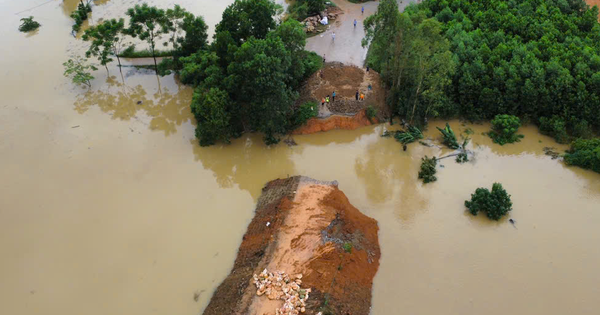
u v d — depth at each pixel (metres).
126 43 73.88
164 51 71.56
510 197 45.50
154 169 49.59
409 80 55.09
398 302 35.88
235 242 41.12
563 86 52.31
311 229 39.25
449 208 44.66
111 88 63.72
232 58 52.97
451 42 60.72
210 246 40.62
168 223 42.88
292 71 54.72
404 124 55.72
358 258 37.97
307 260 36.81
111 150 52.12
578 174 48.66
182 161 50.97
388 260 39.31
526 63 55.19
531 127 55.69
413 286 37.12
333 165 50.69
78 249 40.16
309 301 33.72
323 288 34.66
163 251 40.06
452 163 50.31
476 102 56.28
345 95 57.44
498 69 54.41
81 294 36.47
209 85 51.75
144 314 35.00
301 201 42.22
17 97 60.50
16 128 55.00
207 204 45.38
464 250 40.25
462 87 55.31
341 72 61.59
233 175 49.41
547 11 71.00
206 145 52.94
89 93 62.34
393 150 52.69
